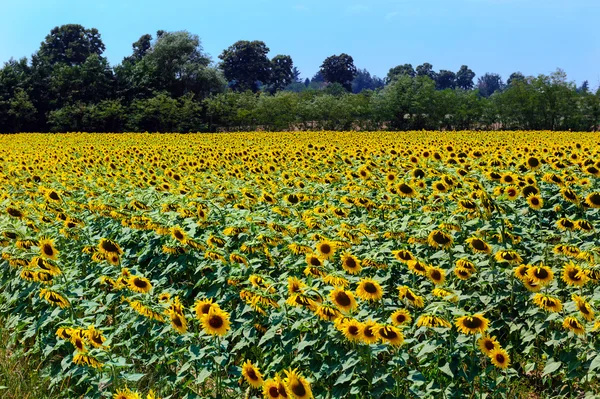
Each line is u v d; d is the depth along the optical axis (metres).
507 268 7.55
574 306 6.06
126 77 86.62
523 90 69.88
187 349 5.88
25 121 78.94
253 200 10.88
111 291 8.79
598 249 7.19
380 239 8.99
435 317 5.23
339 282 6.00
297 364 5.94
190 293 7.92
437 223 9.02
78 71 83.94
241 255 7.20
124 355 6.72
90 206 10.64
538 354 6.73
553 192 11.34
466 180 11.75
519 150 19.20
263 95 80.19
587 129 68.50
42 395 6.27
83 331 5.72
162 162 20.03
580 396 6.05
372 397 5.12
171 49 90.75
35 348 6.93
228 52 152.38
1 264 8.39
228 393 6.03
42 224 9.95
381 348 5.07
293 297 5.56
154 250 8.94
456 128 74.44
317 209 9.91
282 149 25.66
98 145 34.78
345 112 73.94
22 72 81.88
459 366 5.51
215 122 79.25
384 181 12.94
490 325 6.86
